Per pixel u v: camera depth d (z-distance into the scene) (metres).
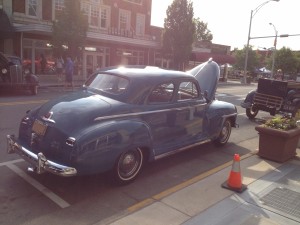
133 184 4.91
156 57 33.03
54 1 23.08
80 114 4.29
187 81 5.85
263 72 57.25
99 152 4.16
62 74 21.66
